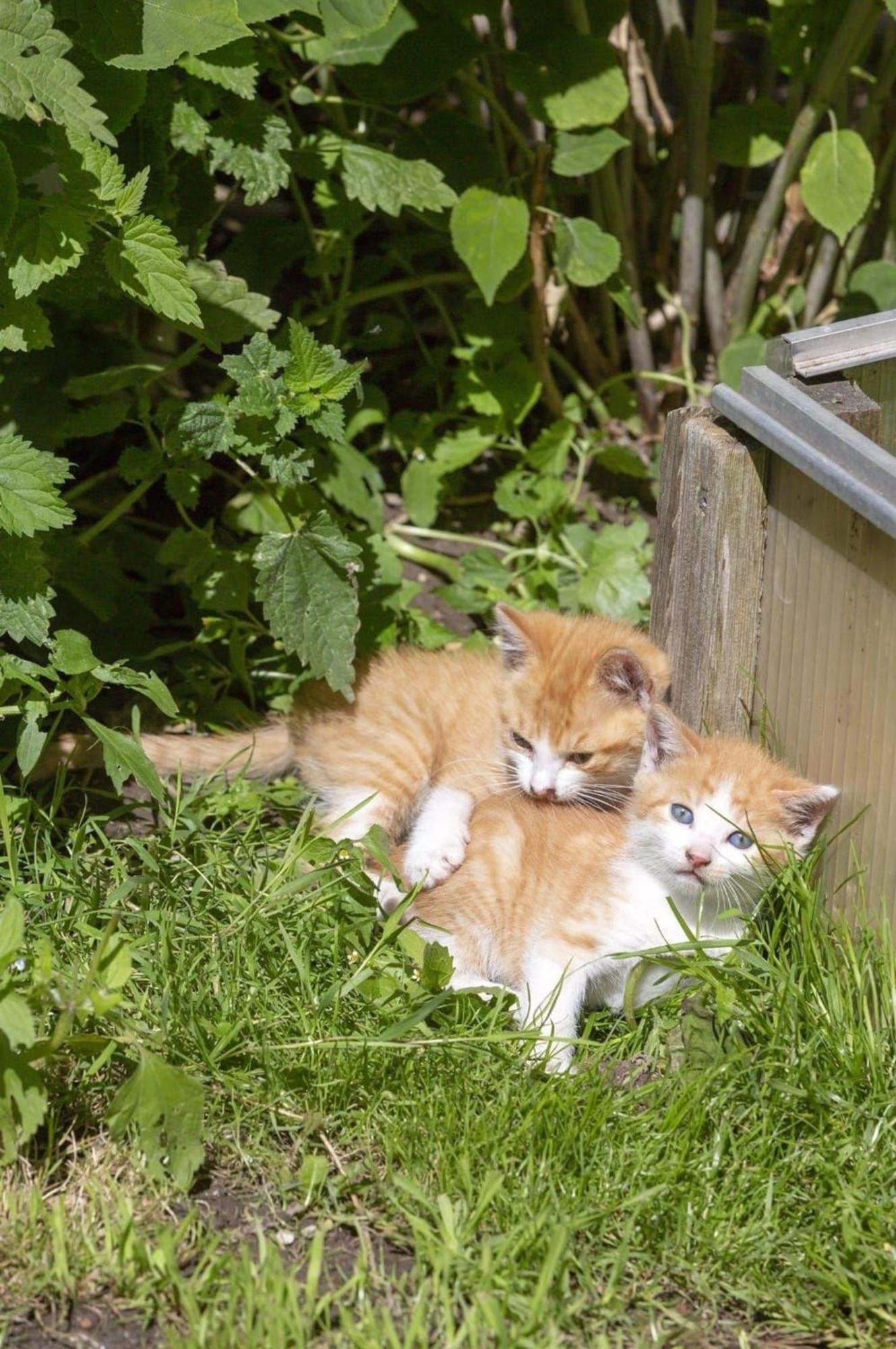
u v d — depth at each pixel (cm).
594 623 470
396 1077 336
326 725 465
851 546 355
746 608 393
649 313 659
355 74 549
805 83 610
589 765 447
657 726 382
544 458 582
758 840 369
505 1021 368
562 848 402
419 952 361
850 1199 305
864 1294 293
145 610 512
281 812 459
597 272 556
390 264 611
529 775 450
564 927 388
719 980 351
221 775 451
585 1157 317
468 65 570
